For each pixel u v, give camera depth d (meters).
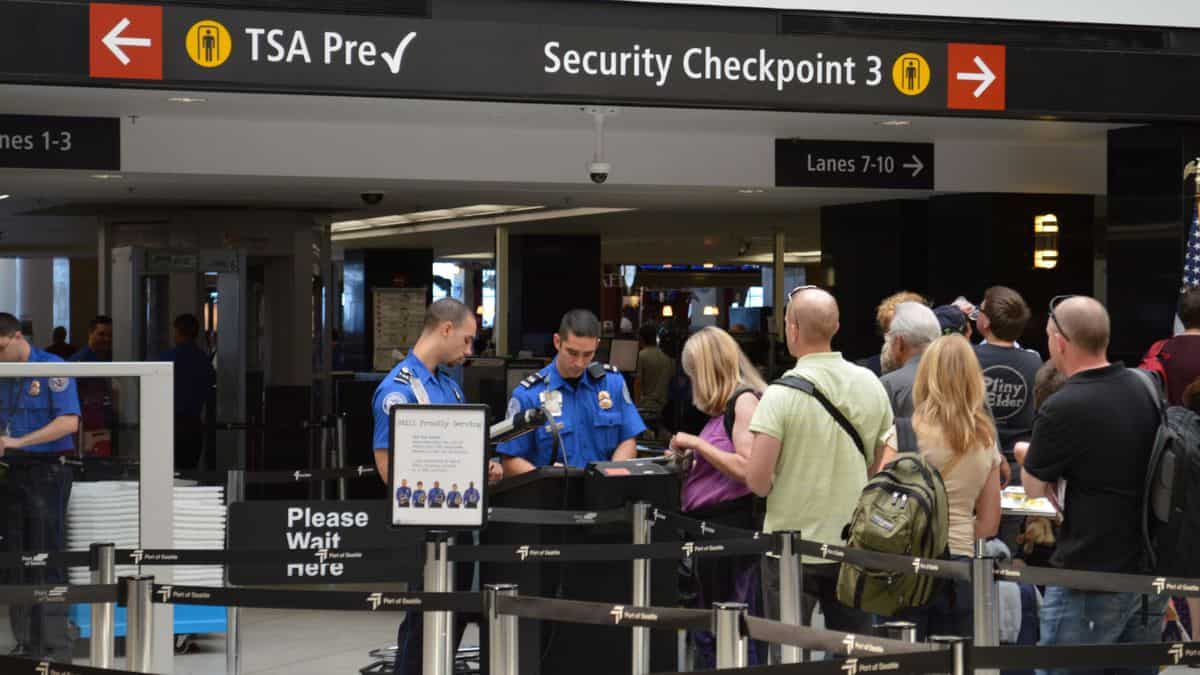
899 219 14.68
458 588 6.44
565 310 22.78
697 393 6.27
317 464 13.26
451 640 5.28
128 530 6.02
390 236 23.73
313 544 6.54
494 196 14.91
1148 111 8.94
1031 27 9.10
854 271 15.23
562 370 6.79
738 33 8.21
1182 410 5.41
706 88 8.16
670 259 28.36
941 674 3.77
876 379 5.76
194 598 4.80
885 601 5.13
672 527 6.14
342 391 12.87
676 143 12.16
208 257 15.12
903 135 12.09
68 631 5.71
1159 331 10.38
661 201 15.09
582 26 8.00
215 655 8.09
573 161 12.05
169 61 7.48
